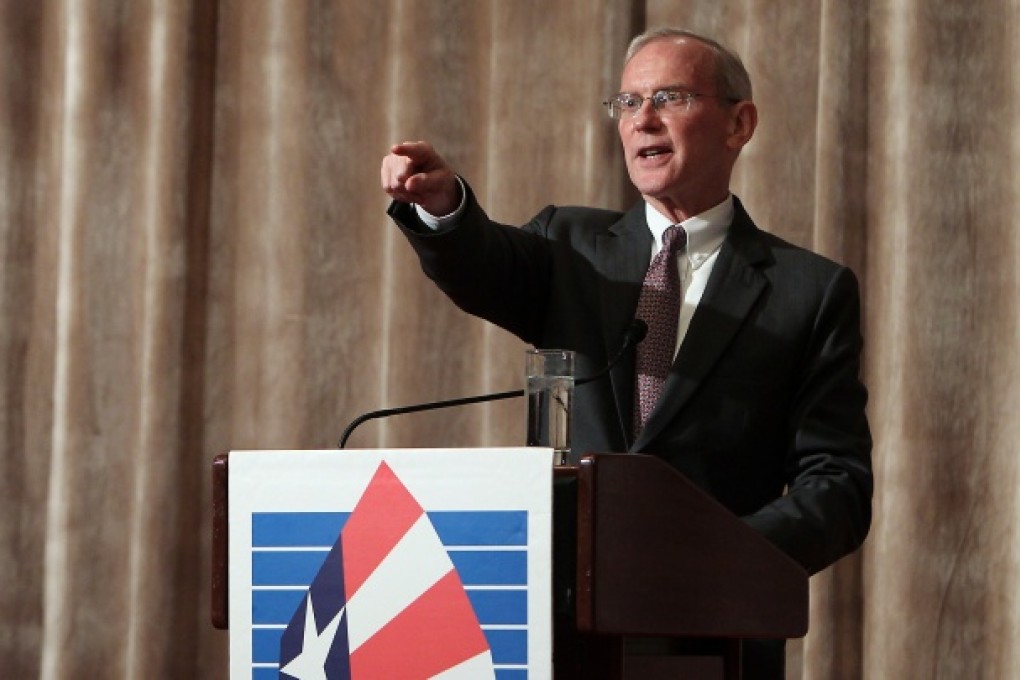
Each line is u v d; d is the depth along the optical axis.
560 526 5.21
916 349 10.84
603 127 11.45
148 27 12.34
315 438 11.88
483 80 11.88
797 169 11.22
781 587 5.21
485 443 11.42
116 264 12.23
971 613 10.64
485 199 11.77
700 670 5.63
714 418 6.85
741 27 11.47
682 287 7.29
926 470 10.77
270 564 5.34
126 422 12.15
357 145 12.06
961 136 10.92
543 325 7.46
